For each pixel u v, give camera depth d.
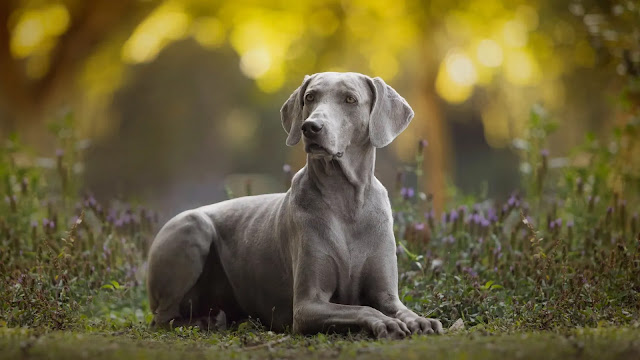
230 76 35.25
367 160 7.34
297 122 7.51
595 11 15.07
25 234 10.41
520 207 9.84
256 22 25.44
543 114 12.28
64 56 25.34
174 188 34.03
